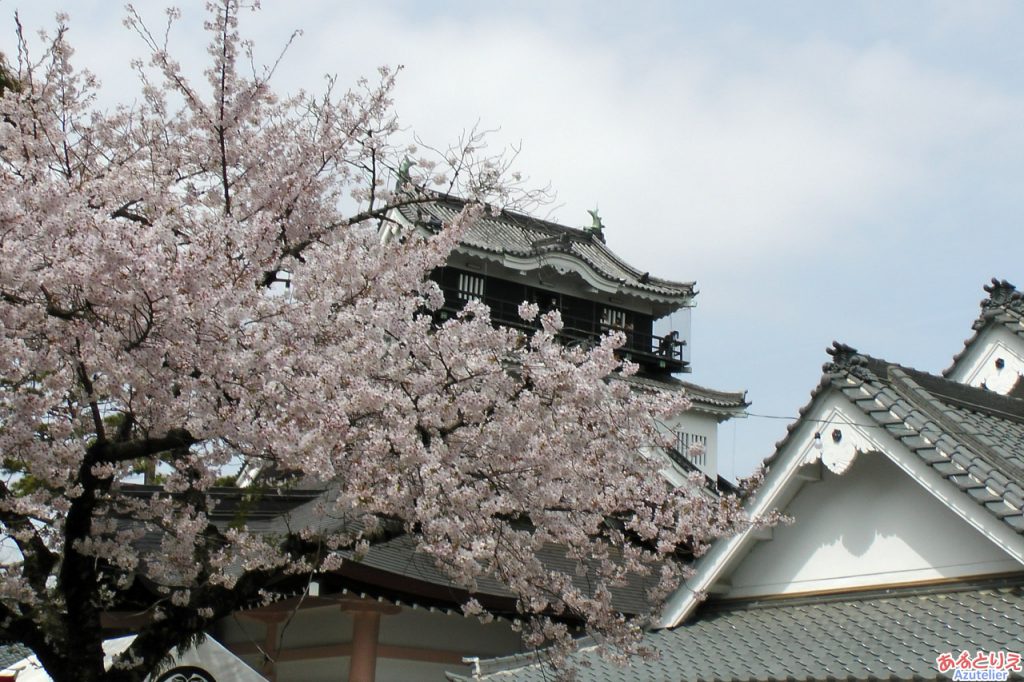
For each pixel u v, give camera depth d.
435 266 8.84
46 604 7.74
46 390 7.61
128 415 8.05
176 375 7.48
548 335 8.28
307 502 15.10
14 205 6.84
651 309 32.06
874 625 8.41
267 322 7.56
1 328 6.90
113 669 7.66
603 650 8.78
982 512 7.87
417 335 8.23
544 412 7.91
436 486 7.46
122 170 8.58
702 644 9.26
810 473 9.41
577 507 8.56
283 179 8.89
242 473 9.53
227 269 7.49
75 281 6.75
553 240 29.17
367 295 8.23
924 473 8.32
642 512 9.14
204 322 7.10
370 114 9.41
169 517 8.29
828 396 9.09
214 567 8.19
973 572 8.34
